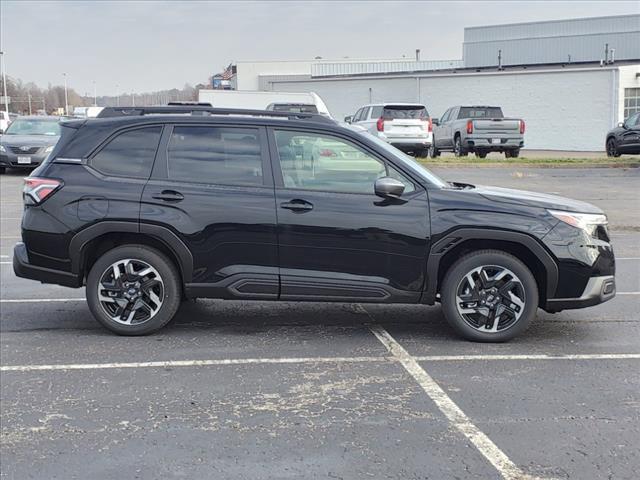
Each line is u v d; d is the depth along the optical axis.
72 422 4.50
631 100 36.75
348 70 58.12
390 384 5.16
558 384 5.16
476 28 50.84
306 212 6.00
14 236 11.80
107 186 6.13
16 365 5.58
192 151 6.23
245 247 6.06
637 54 45.75
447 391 5.02
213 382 5.20
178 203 6.06
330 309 7.36
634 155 27.22
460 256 6.11
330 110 45.44
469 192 6.13
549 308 6.11
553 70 37.69
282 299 6.15
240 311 7.26
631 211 14.56
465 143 25.22
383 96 43.31
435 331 6.55
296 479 3.76
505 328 6.09
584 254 5.95
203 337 6.33
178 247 6.05
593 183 19.39
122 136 6.29
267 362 5.66
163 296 6.23
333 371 5.44
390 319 6.98
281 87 46.88
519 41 49.44
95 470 3.87
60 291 8.19
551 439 4.23
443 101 41.16
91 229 6.07
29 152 21.44
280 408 4.72
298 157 6.15
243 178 6.14
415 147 24.33
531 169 23.05
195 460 3.98
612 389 5.07
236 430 4.37
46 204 6.15
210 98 29.70
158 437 4.28
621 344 6.16
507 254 6.03
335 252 6.03
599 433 4.32
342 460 3.97
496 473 3.82
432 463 3.93
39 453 4.08
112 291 6.23
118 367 5.53
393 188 5.89
